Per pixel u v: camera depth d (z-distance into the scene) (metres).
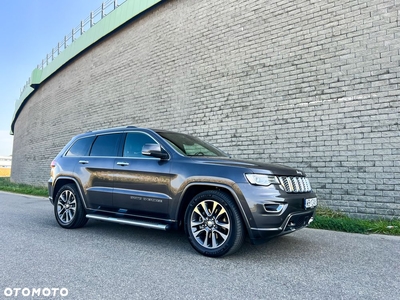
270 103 7.44
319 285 2.91
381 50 6.01
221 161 4.01
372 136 6.01
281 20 7.38
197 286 2.86
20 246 4.19
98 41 13.10
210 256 3.77
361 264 3.57
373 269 3.39
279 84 7.32
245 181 3.62
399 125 5.75
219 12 8.69
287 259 3.73
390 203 5.76
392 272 3.30
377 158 5.94
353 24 6.36
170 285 2.88
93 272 3.20
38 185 17.39
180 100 9.48
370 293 2.74
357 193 6.11
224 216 3.74
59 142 15.52
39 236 4.81
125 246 4.27
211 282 2.96
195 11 9.31
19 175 22.23
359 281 3.03
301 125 6.92
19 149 23.45
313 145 6.71
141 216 4.43
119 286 2.84
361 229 5.25
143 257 3.75
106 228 5.49
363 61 6.19
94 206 5.00
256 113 7.68
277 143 7.26
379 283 2.98
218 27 8.67
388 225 5.35
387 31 5.97
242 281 2.99
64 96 15.51
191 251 4.04
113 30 12.17
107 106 12.33
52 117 16.64
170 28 10.03
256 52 7.78
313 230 5.43
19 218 6.48
